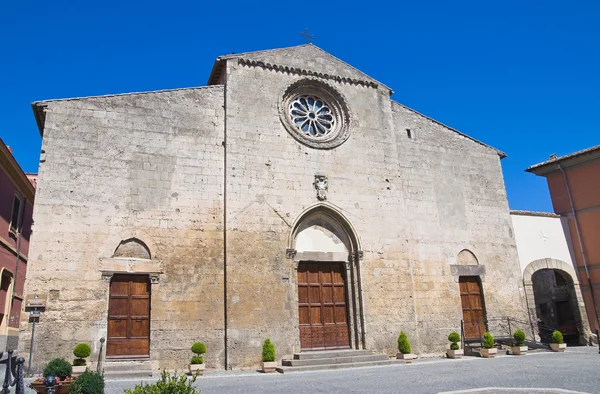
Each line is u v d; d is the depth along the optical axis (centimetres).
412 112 2898
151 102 2269
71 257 1966
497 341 2636
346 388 1457
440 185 2830
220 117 2392
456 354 2372
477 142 3036
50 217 1972
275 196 2377
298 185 2442
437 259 2681
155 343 1998
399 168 2734
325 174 2522
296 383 1593
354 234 2486
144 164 2180
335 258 2466
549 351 2516
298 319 2295
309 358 2139
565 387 1373
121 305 2023
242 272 2203
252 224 2286
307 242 2434
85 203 2038
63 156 2053
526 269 2925
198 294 2117
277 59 2598
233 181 2305
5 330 2770
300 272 2402
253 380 1705
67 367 1322
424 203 2747
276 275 2270
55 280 1922
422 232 2689
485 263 2803
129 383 1656
